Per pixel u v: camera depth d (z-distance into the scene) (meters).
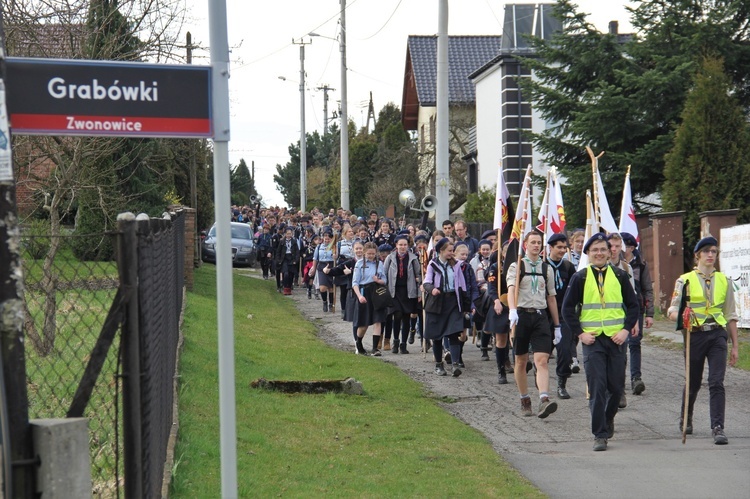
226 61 5.03
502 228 14.83
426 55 61.38
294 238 32.19
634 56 30.42
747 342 18.59
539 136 31.20
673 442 10.84
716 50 28.47
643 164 28.44
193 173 33.78
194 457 8.62
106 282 7.25
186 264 25.41
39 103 4.75
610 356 10.59
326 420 11.48
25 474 4.67
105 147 15.01
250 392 12.57
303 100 63.03
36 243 8.91
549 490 8.76
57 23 14.93
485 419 12.46
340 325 24.03
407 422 11.80
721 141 22.86
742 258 19.62
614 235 13.09
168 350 8.95
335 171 71.94
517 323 12.20
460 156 57.88
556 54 30.70
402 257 18.66
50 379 7.92
